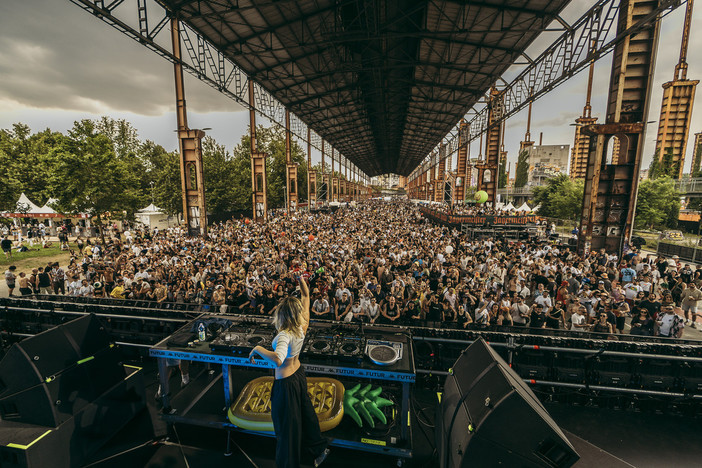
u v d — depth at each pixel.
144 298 9.88
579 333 5.40
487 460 2.59
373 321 8.60
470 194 81.38
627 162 13.95
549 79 16.81
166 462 3.77
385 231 23.98
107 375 4.18
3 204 34.28
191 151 19.66
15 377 3.46
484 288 10.80
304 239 19.83
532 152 141.62
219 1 14.05
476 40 17.89
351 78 25.52
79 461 3.67
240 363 3.89
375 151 77.56
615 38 12.29
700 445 4.25
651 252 23.41
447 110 32.94
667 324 7.68
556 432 2.50
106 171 24.28
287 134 38.12
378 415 3.95
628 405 5.00
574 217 38.94
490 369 3.10
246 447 4.00
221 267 12.85
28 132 43.81
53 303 6.87
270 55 20.23
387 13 16.08
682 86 69.44
